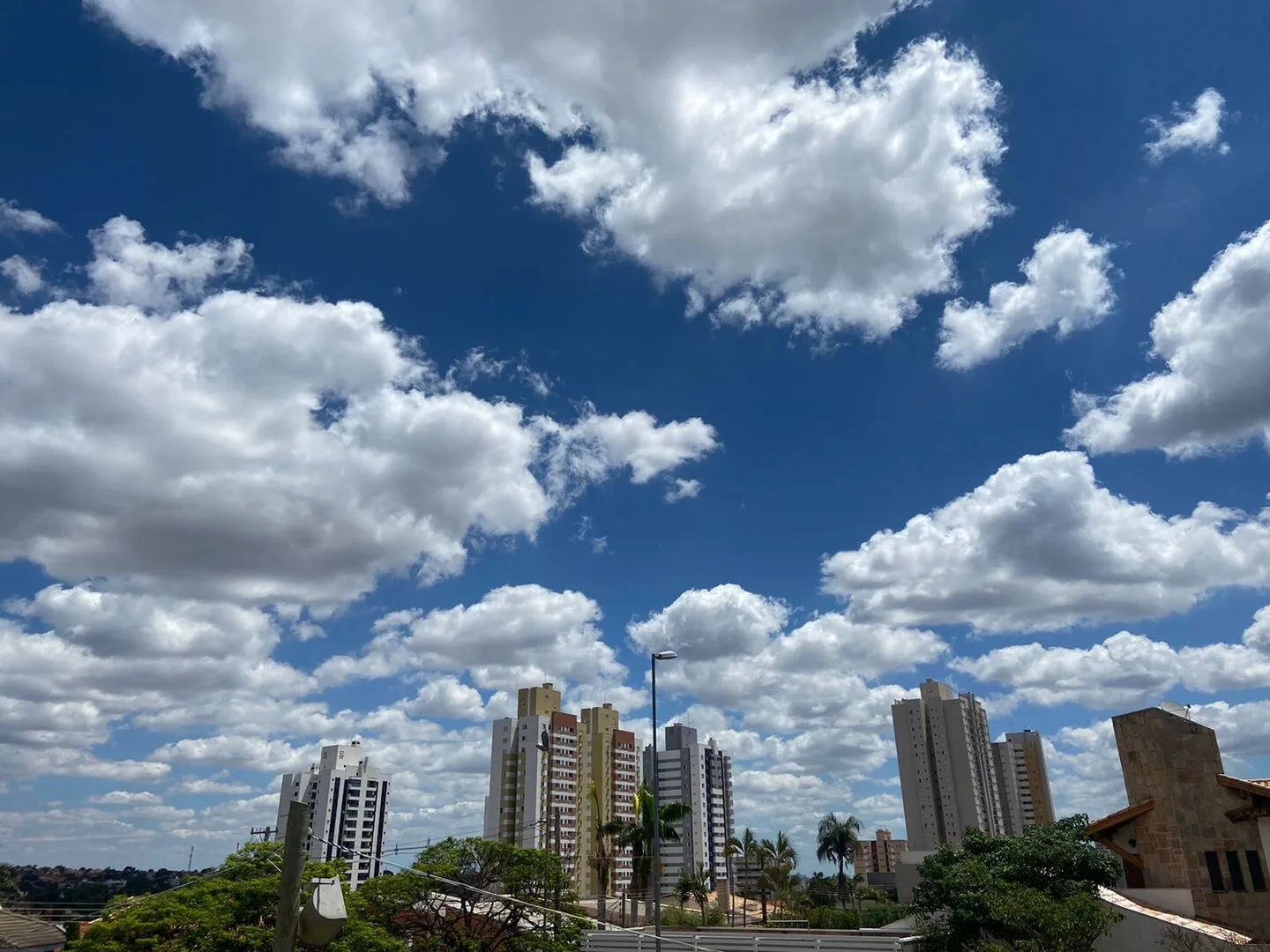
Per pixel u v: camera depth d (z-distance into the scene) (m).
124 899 31.31
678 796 156.88
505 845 39.75
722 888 106.81
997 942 35.47
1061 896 35.78
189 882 32.38
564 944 37.50
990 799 139.50
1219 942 31.61
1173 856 36.81
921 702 135.88
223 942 27.98
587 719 134.88
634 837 62.69
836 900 104.06
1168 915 34.81
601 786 129.12
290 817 16.25
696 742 167.88
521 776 120.25
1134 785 39.19
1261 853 34.94
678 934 42.25
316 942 15.53
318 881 15.78
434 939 37.03
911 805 131.75
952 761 131.12
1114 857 37.22
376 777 97.75
